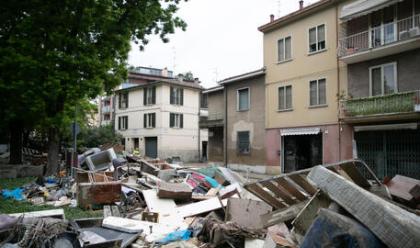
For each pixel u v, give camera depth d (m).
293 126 20.75
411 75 15.26
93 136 36.31
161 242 5.87
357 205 3.61
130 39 16.95
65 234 4.87
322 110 19.05
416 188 6.10
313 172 4.60
